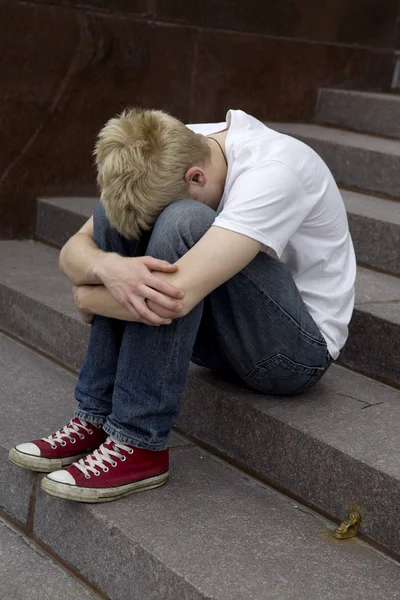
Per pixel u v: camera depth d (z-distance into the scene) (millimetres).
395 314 2984
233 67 4941
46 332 3543
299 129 4863
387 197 4141
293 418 2555
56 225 4500
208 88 4918
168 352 2303
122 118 2297
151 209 2283
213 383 2770
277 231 2289
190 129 2484
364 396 2797
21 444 2543
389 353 2920
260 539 2275
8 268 4070
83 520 2377
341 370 3041
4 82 4344
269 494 2537
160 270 2219
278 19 4984
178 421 2898
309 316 2523
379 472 2258
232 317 2457
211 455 2758
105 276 2289
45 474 2539
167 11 4672
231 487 2553
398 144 4500
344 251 2656
